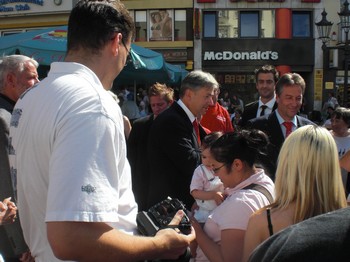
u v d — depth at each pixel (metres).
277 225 1.82
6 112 2.76
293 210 1.83
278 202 1.90
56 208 1.29
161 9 20.62
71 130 1.34
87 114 1.36
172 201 1.85
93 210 1.29
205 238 2.27
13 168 1.65
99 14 1.53
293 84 3.47
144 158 3.88
